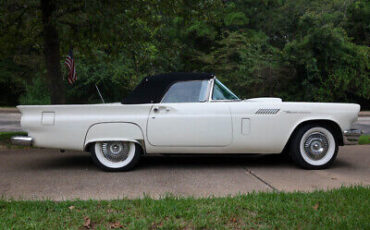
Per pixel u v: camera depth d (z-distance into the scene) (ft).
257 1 86.43
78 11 29.01
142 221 9.87
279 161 20.85
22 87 92.94
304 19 78.48
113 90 82.69
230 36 77.82
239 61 79.51
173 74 18.78
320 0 91.76
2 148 26.14
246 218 10.25
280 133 18.20
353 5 87.35
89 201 11.90
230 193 13.62
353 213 10.51
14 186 14.94
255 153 18.70
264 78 76.13
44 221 10.09
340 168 18.76
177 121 17.93
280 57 77.46
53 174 17.37
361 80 77.46
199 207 11.09
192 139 17.98
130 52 34.91
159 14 32.24
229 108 18.13
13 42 32.86
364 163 20.20
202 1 32.53
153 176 16.88
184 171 18.03
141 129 17.90
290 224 9.77
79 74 75.10
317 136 18.61
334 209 10.89
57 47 30.50
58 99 30.42
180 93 18.44
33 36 34.22
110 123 17.88
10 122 52.29
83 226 9.77
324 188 14.46
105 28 25.77
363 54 75.77
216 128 18.02
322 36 74.23
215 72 79.66
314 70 74.54
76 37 32.19
